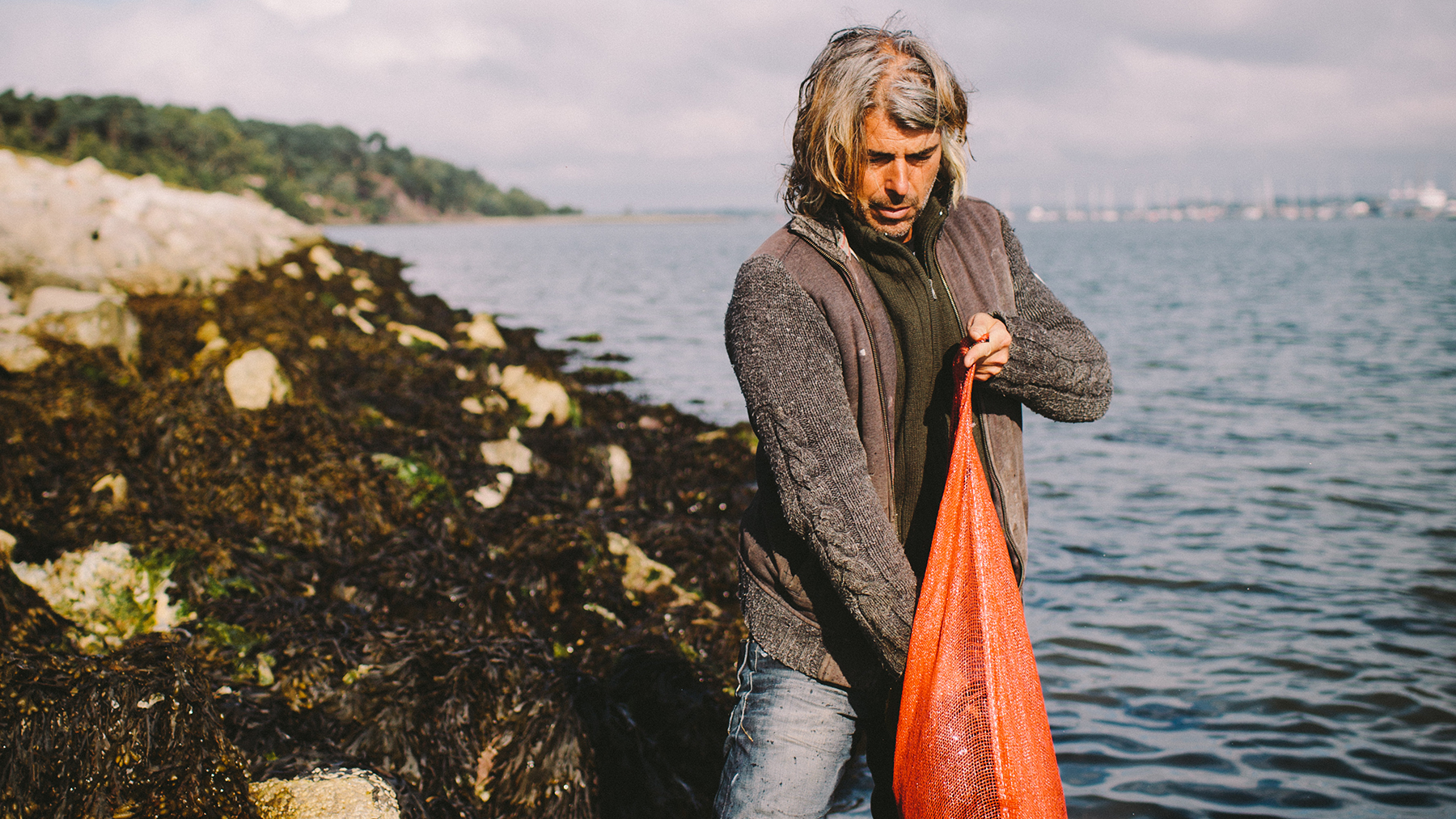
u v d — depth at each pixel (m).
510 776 3.56
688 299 28.56
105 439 6.29
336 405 7.58
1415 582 6.01
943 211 2.04
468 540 5.61
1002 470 2.11
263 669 3.93
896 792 1.98
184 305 10.95
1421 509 7.48
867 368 1.97
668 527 6.30
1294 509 7.56
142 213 16.58
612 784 3.57
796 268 1.99
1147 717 4.50
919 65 1.89
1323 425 10.59
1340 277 34.41
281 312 11.83
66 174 18.55
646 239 107.31
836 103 1.88
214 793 2.88
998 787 1.87
